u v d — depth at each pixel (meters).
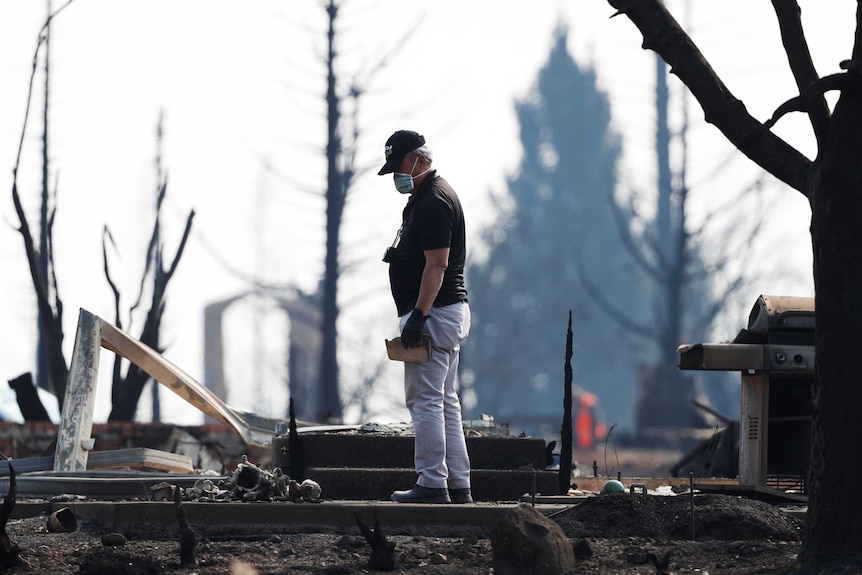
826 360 16.20
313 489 21.28
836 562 15.84
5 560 17.50
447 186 21.70
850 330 16.02
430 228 21.17
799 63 17.92
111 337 30.14
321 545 18.98
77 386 29.11
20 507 23.34
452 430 22.12
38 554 18.48
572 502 22.39
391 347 21.25
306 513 20.14
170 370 31.00
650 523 19.42
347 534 19.98
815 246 16.42
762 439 24.27
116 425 43.16
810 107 16.80
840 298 16.09
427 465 21.30
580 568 16.94
